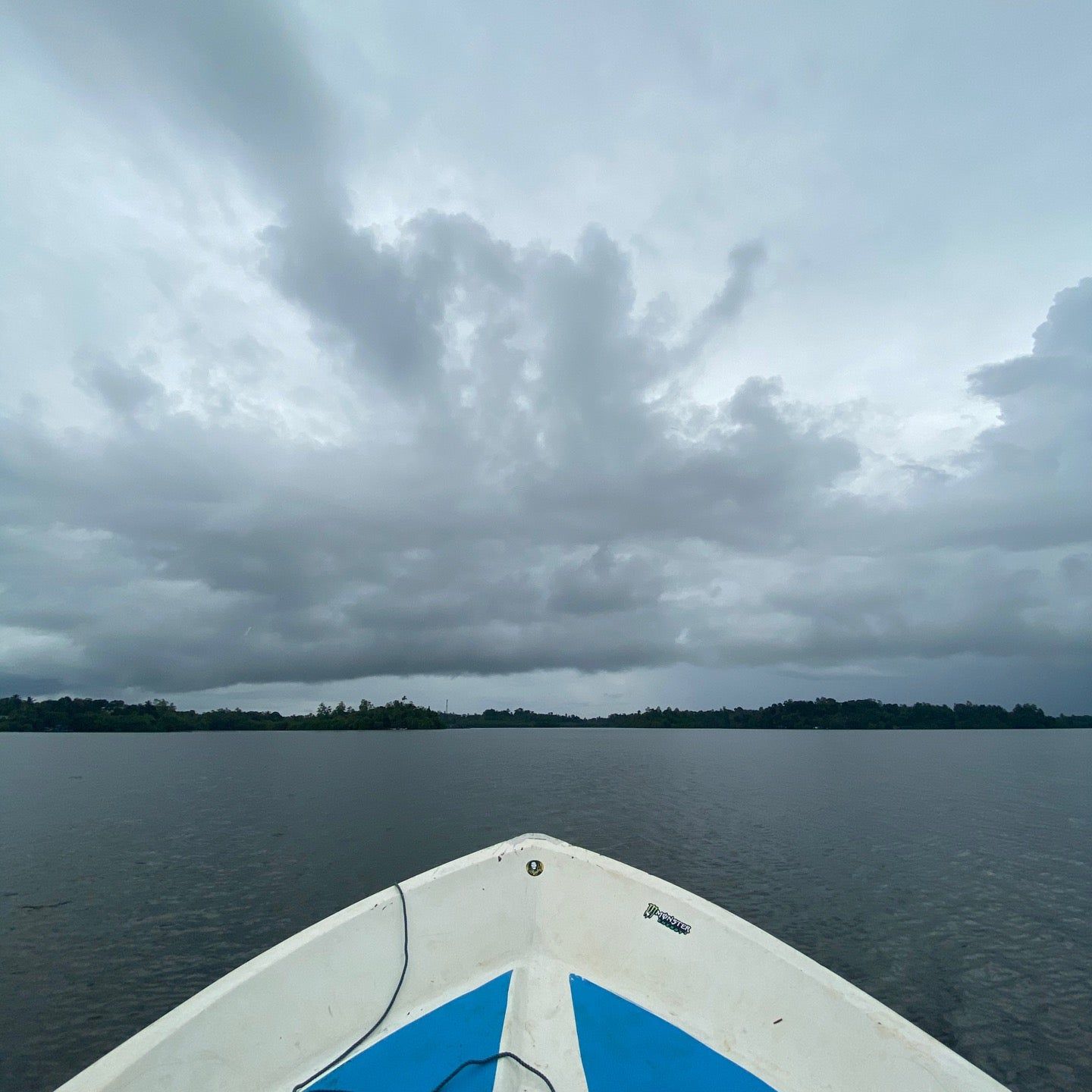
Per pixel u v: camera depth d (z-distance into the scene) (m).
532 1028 3.80
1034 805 32.97
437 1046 3.63
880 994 12.28
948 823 27.89
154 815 28.72
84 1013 11.20
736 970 3.99
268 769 50.81
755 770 51.19
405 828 25.50
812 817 28.66
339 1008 3.77
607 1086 3.41
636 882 4.54
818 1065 3.49
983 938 14.65
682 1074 3.50
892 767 54.59
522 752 75.62
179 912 15.81
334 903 16.39
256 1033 3.47
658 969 4.17
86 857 20.95
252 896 16.98
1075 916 15.99
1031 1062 10.38
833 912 16.16
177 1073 3.16
